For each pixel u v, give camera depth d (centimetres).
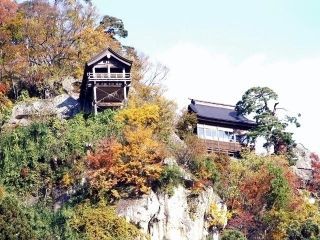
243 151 8012
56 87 8156
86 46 8456
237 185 7050
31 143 6812
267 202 6931
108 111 7150
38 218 5984
